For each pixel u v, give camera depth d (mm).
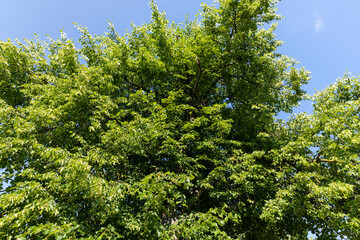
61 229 4043
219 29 11602
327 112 7992
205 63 11703
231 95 12820
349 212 6887
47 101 7598
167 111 9312
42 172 6738
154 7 10930
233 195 7797
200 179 8414
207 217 5887
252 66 11914
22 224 4914
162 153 8445
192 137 7996
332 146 7180
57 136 7430
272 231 8758
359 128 7180
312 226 8602
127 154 8078
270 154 8547
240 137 10758
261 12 11266
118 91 10625
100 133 7582
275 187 8055
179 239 6148
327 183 7195
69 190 5598
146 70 11445
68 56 8891
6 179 6891
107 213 5855
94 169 6391
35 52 10953
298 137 8586
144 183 5625
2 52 8609
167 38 11320
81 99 7285
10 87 8828
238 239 7285
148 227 5633
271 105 11055
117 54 10961
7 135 7133
